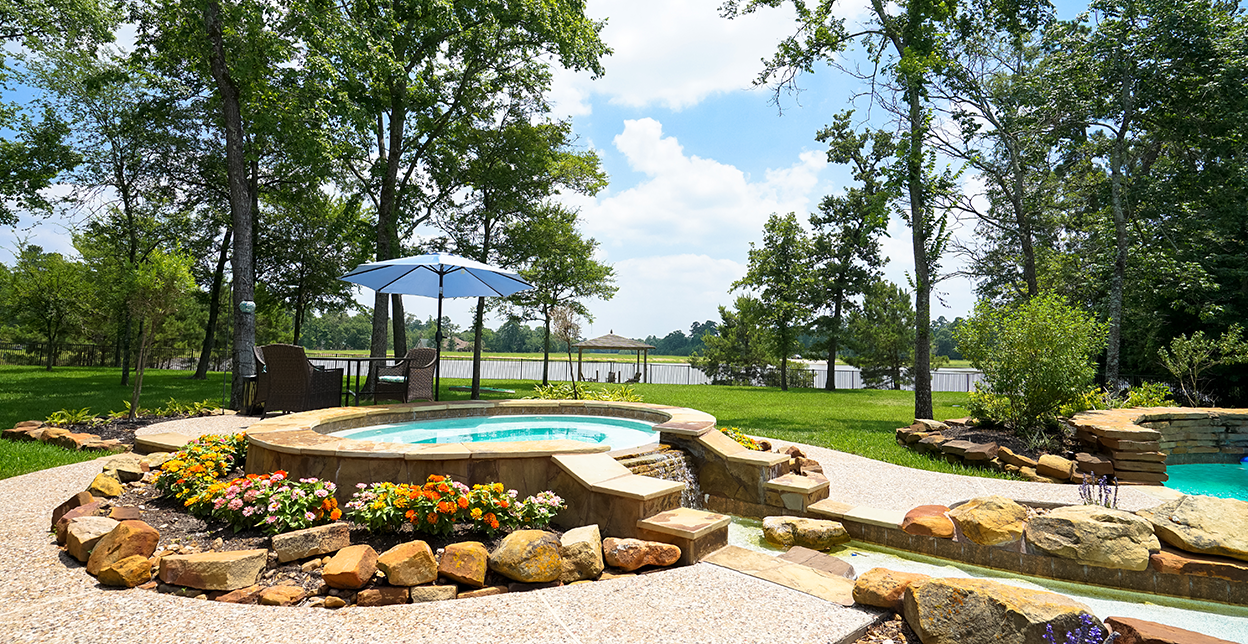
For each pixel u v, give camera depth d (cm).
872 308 3456
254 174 2147
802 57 1619
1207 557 427
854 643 313
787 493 610
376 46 1462
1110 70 1741
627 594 361
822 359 3772
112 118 2122
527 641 293
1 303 3475
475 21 1783
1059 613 300
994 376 1038
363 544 431
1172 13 1623
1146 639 287
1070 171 2223
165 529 457
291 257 2628
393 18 1630
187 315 3859
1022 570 468
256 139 1437
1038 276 2289
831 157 2375
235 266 1293
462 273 1251
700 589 371
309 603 354
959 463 891
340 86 1417
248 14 1248
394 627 306
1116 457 799
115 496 529
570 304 2450
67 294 2778
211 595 353
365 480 515
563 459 540
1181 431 996
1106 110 1808
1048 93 1808
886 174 1484
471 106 1986
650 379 4334
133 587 354
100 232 2359
